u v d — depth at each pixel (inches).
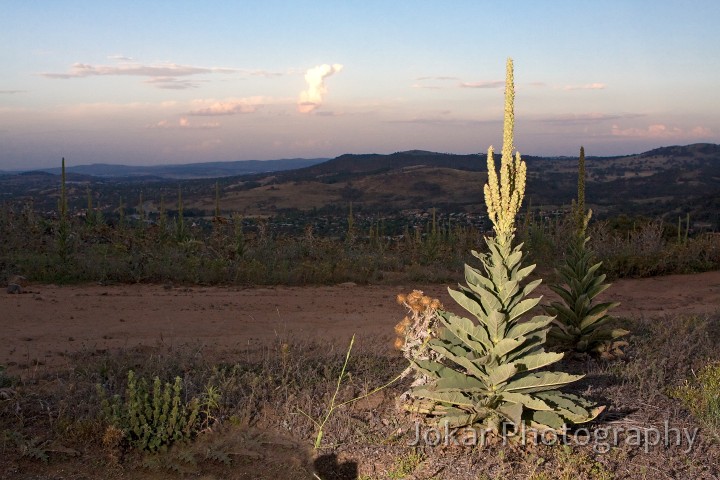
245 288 587.2
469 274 272.8
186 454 248.2
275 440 263.9
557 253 848.3
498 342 247.1
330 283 637.3
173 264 618.8
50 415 264.2
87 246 701.3
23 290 514.9
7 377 290.8
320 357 356.5
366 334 432.8
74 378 301.7
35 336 385.4
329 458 255.0
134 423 255.9
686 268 794.2
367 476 245.0
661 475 243.9
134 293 532.4
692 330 440.1
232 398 291.4
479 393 258.8
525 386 250.8
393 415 287.7
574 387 322.7
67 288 539.5
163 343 378.3
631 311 551.2
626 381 335.3
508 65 239.5
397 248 837.2
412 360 278.2
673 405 305.6
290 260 745.6
